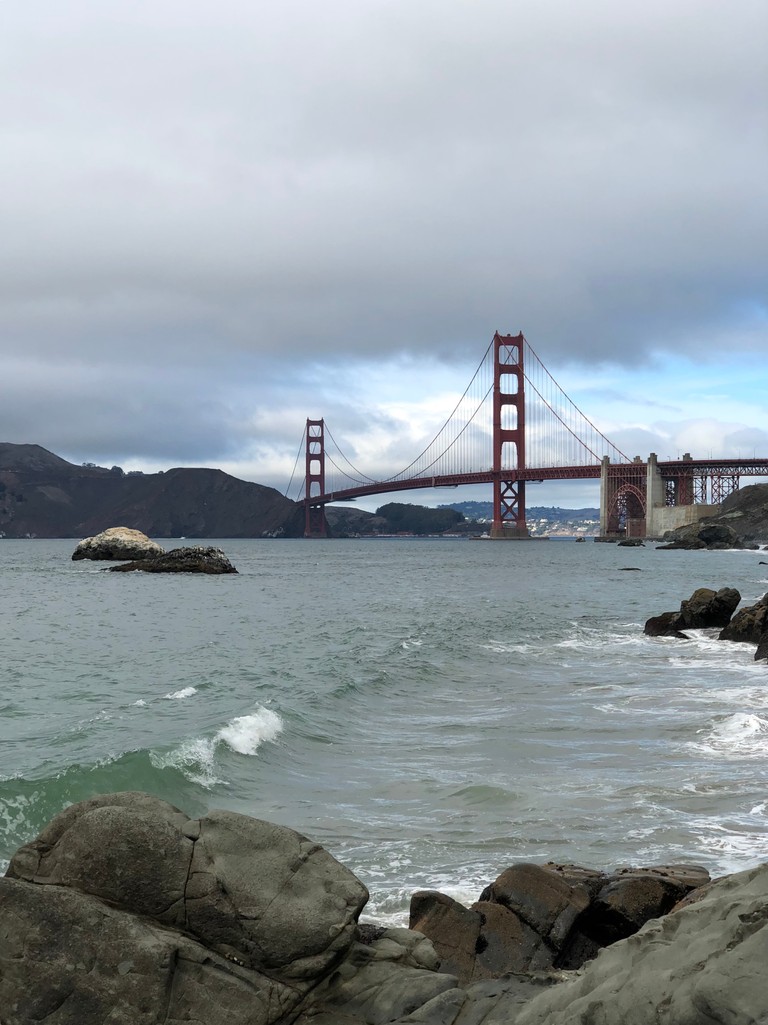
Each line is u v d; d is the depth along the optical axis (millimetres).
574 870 8078
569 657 25891
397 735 15750
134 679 23281
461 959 6926
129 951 5238
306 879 5688
